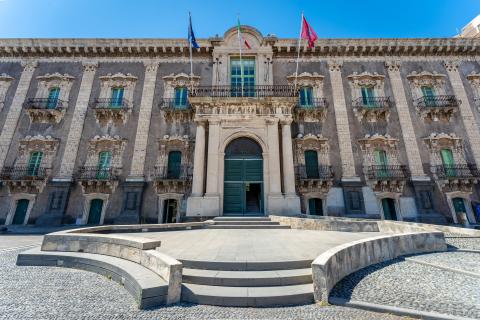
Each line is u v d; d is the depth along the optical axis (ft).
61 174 60.80
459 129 65.41
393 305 13.46
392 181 59.21
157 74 72.08
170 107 66.54
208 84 70.13
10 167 61.26
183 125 66.39
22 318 12.63
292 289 15.55
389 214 59.26
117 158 62.80
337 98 68.59
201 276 16.74
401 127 65.41
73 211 58.44
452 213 57.57
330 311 13.37
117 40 72.69
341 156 62.95
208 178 54.24
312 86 70.23
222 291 15.34
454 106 65.36
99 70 72.13
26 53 73.05
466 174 60.39
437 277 17.94
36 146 63.05
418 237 27.43
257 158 58.34
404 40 72.69
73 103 68.28
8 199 59.00
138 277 16.15
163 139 63.98
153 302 14.34
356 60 73.15
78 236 25.53
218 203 52.13
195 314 13.26
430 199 58.54
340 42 72.79
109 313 13.30
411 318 12.18
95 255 23.36
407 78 70.79
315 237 30.71
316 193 59.77
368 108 65.87
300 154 63.00
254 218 46.93
